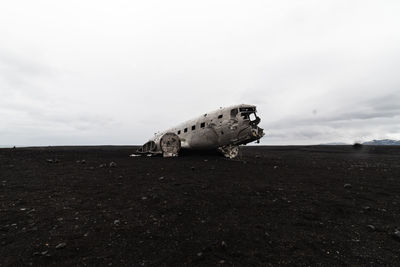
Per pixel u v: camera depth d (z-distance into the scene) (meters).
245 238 3.77
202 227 4.19
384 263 3.10
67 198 5.75
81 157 15.78
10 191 6.20
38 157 14.21
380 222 4.56
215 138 14.69
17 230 3.85
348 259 3.19
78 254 3.18
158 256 3.19
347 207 5.41
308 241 3.71
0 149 19.94
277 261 3.11
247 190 6.79
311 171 10.74
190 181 7.95
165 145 16.36
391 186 7.59
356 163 14.99
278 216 4.79
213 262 3.06
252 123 13.73
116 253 3.24
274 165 12.84
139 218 4.56
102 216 4.62
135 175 8.98
